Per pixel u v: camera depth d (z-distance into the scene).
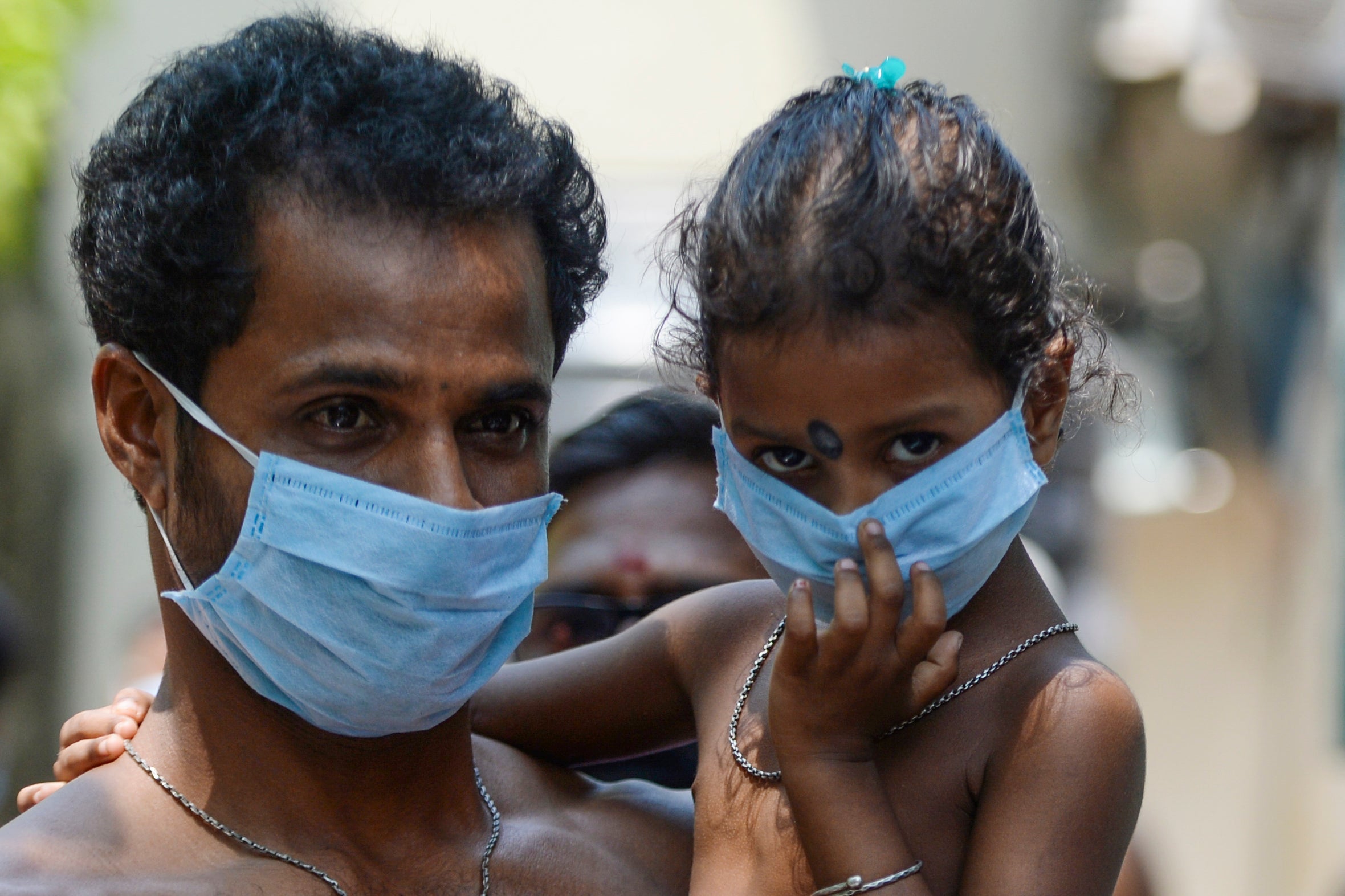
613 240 20.02
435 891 7.23
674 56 23.78
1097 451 20.36
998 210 6.81
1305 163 22.12
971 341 6.71
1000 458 6.95
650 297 17.72
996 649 7.18
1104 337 8.05
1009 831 6.68
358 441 6.71
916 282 6.57
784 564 7.10
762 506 7.08
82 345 27.23
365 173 6.47
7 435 25.91
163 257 6.61
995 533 7.02
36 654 26.42
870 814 6.69
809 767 6.78
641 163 23.66
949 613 7.17
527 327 6.86
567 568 10.70
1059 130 23.09
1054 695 6.87
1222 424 22.39
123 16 25.22
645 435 10.91
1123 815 6.79
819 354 6.60
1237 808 22.45
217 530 6.82
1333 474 21.69
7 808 22.22
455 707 7.13
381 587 6.61
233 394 6.66
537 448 7.13
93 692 27.02
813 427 6.74
